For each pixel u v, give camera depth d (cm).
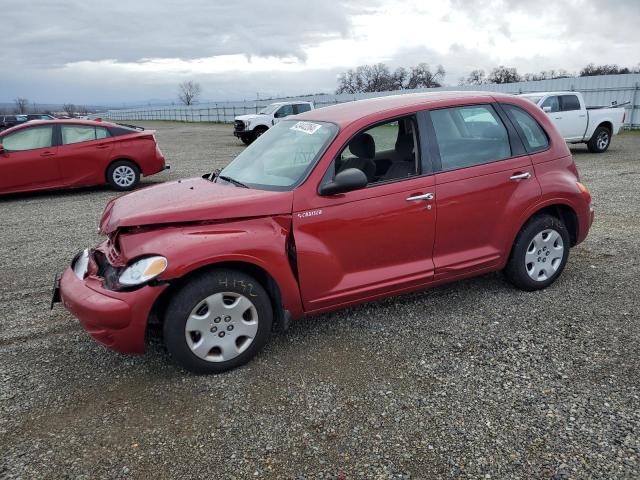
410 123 391
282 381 325
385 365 339
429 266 393
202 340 326
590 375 317
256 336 340
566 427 270
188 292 315
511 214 415
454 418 281
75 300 319
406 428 275
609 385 306
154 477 248
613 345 353
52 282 523
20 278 539
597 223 677
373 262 373
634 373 317
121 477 248
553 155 440
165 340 322
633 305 414
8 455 266
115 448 269
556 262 449
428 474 242
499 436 265
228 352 333
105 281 323
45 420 294
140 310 306
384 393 307
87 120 1061
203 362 328
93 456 263
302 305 354
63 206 927
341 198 354
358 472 245
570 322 389
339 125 375
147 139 1091
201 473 249
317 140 377
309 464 252
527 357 341
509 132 424
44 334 404
